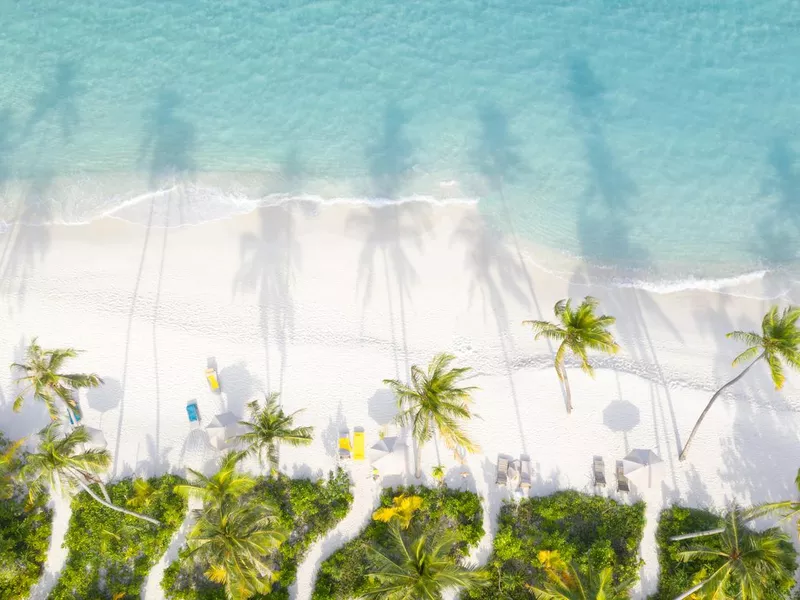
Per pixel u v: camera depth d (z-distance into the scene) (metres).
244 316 36.72
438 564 25.75
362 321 36.59
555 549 31.70
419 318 36.62
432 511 32.88
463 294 37.12
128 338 36.25
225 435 33.31
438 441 34.41
